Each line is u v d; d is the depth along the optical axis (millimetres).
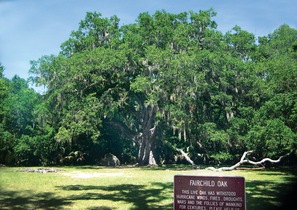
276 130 27250
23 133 45938
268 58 40625
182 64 35125
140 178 23188
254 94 35938
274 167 34938
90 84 39469
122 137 50469
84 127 37031
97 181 21094
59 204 12891
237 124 35094
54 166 42156
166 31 39062
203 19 40781
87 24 43031
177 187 6184
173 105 35969
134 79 38406
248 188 17094
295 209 11453
